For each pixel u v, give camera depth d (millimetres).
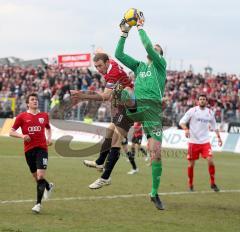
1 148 27203
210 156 15016
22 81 44094
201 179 18125
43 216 10211
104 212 10906
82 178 16391
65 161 22234
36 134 11102
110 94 10859
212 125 15766
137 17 10922
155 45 11258
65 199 12266
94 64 10945
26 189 13422
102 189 14117
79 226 9422
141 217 10531
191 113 15320
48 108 37500
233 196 14188
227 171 21406
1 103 40156
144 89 10945
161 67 10953
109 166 11227
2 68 46406
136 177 17438
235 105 38688
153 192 11430
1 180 14930
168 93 39656
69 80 42156
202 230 9547
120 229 9297
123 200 12500
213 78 42625
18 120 11102
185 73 43750
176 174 19203
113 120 11211
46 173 17469
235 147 32375
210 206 12344
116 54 11125
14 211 10586
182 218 10633
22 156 23188
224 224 10250
